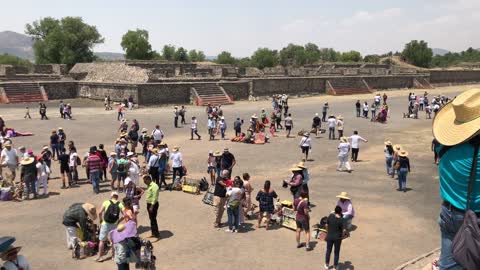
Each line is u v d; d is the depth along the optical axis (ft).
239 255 45.19
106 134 118.21
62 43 345.92
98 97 196.24
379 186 73.26
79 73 227.40
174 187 70.38
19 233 51.16
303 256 45.03
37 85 197.77
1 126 112.68
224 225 54.49
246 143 111.75
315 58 510.17
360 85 273.54
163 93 184.65
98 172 67.87
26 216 57.31
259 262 43.45
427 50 480.64
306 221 46.42
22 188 65.51
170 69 230.07
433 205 63.00
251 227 53.93
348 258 44.37
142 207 61.82
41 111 142.82
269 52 455.22
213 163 72.74
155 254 45.37
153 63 280.10
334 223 40.78
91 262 43.47
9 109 167.73
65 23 353.10
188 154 96.53
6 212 59.00
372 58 486.38
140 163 87.86
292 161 91.61
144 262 39.14
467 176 13.11
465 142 13.14
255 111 172.96
